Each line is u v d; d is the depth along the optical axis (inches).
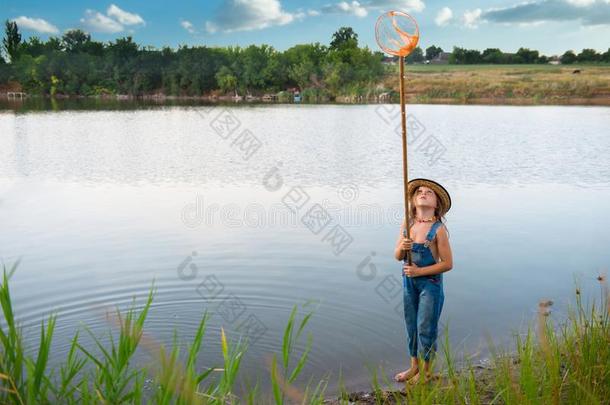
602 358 162.1
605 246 344.8
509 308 251.6
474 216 426.6
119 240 360.8
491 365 194.5
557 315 241.3
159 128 1254.3
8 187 562.3
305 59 3516.2
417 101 2593.5
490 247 345.4
